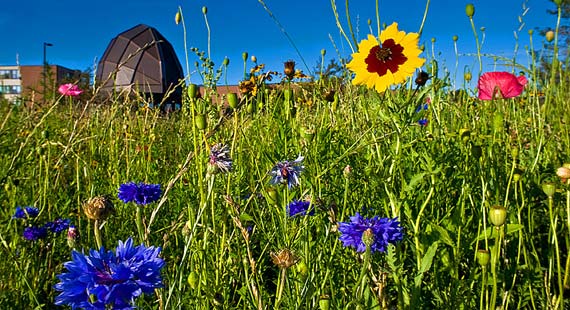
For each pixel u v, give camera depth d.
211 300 0.30
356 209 0.43
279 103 0.59
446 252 0.35
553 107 0.57
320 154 0.47
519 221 0.35
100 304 0.19
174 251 0.42
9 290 0.37
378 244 0.27
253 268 0.30
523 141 0.52
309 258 0.34
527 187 0.41
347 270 0.36
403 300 0.31
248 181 0.49
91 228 0.47
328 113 0.55
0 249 0.38
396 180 0.42
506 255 0.38
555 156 0.51
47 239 0.42
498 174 0.41
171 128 0.88
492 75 0.45
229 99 0.35
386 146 0.45
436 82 0.47
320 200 0.36
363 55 0.43
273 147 0.55
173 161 0.75
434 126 0.50
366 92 0.52
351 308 0.31
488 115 0.57
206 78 0.63
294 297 0.32
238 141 0.49
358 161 0.47
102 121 0.74
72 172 0.63
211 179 0.31
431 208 0.41
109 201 0.25
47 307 0.38
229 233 0.40
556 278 0.38
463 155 0.45
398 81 0.42
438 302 0.34
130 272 0.19
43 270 0.41
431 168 0.37
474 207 0.41
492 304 0.28
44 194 0.47
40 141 0.56
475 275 0.33
